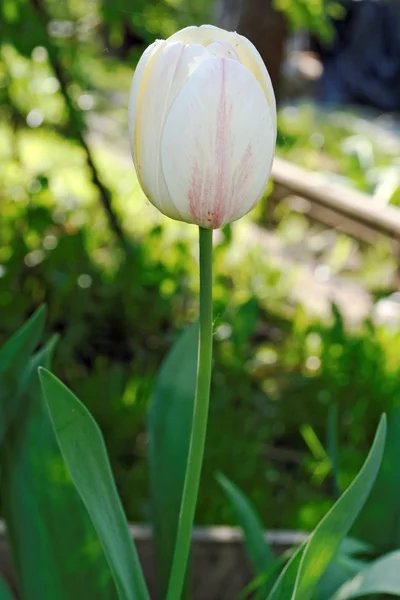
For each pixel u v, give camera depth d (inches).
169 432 22.7
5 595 20.5
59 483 21.4
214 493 38.9
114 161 85.3
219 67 14.9
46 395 17.1
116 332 57.0
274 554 27.1
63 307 57.5
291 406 47.8
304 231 77.5
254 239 73.9
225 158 15.3
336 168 103.5
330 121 132.0
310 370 51.7
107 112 90.1
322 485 42.1
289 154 97.9
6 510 21.9
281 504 39.6
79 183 74.7
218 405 45.3
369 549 22.4
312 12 54.5
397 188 83.4
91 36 55.2
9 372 21.7
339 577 21.2
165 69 15.1
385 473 23.6
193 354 23.2
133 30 48.2
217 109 15.0
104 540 17.8
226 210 15.8
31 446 21.7
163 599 22.7
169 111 15.2
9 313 51.6
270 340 58.1
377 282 67.9
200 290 16.7
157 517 22.6
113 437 43.9
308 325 53.6
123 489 40.4
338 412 46.8
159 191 15.8
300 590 17.9
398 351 49.6
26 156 76.7
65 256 55.2
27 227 54.6
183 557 18.3
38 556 21.5
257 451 42.4
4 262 53.1
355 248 73.6
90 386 46.4
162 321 58.9
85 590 21.5
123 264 57.5
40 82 57.6
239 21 91.4
